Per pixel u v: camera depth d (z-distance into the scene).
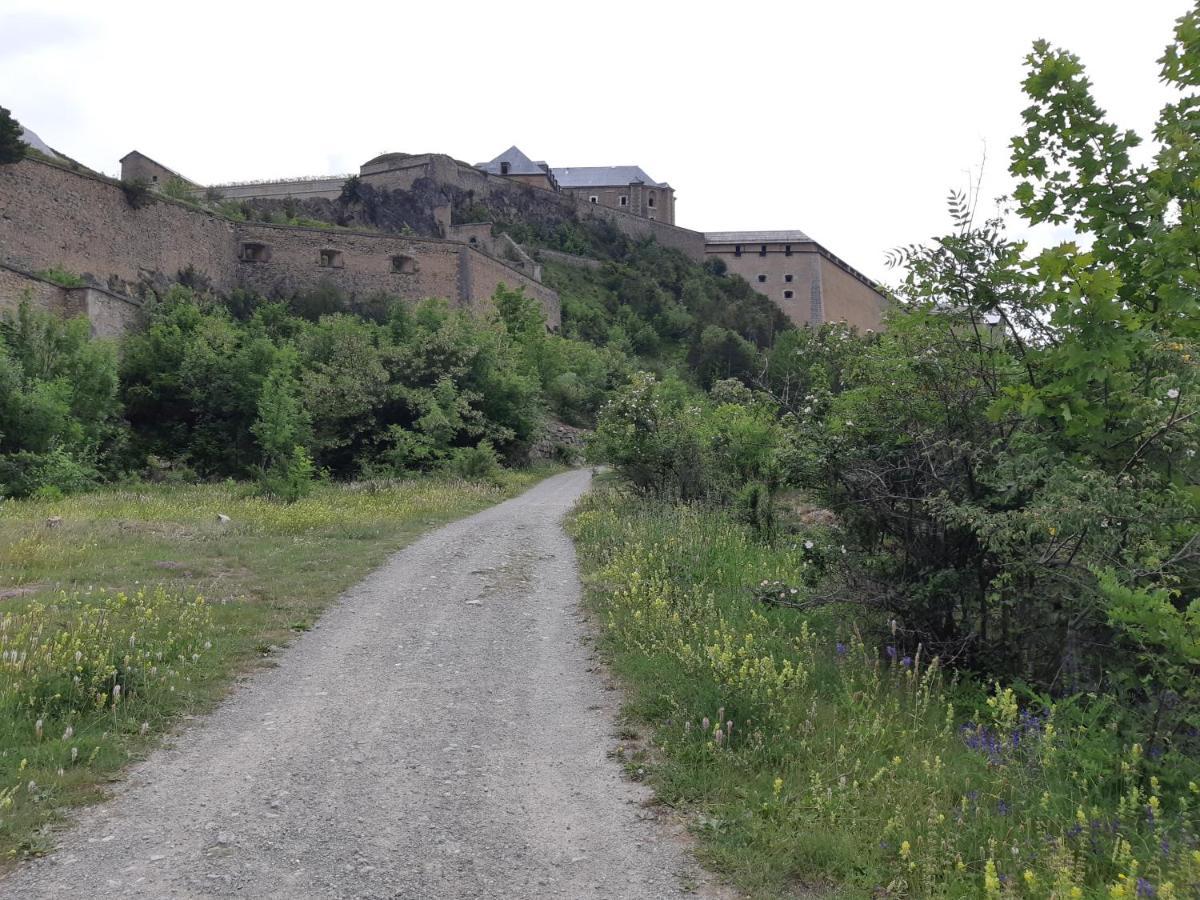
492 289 60.72
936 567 6.64
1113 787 4.39
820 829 4.25
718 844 4.18
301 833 4.34
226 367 32.53
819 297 101.88
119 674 6.38
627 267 93.38
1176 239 5.03
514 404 35.28
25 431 23.78
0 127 33.62
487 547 13.74
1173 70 5.48
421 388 32.41
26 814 4.43
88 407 27.92
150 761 5.27
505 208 91.81
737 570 10.27
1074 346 5.27
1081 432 5.52
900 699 5.95
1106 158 5.60
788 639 7.33
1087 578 5.31
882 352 7.04
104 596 9.16
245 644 7.88
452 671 7.24
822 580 7.48
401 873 3.96
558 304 73.25
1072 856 3.71
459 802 4.70
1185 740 4.68
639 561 10.78
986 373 6.41
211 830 4.36
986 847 3.95
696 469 17.00
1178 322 5.20
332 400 30.45
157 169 69.00
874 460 6.96
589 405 50.16
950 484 6.45
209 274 48.03
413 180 82.88
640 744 5.54
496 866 4.03
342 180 82.31
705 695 5.85
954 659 6.33
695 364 75.50
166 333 34.78
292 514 16.45
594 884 3.87
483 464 28.83
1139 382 5.64
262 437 24.89
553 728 5.86
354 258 53.81
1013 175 5.95
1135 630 4.47
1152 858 3.62
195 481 29.30
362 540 14.20
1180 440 5.29
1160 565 4.98
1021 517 5.33
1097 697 5.21
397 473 28.67
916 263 6.38
